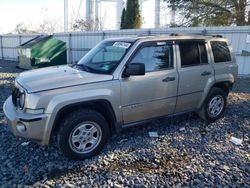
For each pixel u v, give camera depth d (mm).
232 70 5836
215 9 17719
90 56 4922
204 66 5262
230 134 5105
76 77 4020
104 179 3555
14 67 17766
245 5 17156
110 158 4109
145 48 4488
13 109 4016
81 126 3957
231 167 3895
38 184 3428
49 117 3656
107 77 4102
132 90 4277
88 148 4086
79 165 3902
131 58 4309
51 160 4035
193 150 4422
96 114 4066
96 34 17406
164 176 3645
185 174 3697
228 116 6105
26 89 3729
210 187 3412
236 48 12492
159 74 4562
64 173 3688
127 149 4406
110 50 4652
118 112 4211
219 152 4359
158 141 4734
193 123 5629
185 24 18547
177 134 5055
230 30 12461
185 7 18250
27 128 3639
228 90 5992
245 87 9898
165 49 4738
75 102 3799
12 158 4094
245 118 5977
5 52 25547
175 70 4801
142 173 3711
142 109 4477
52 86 3766
